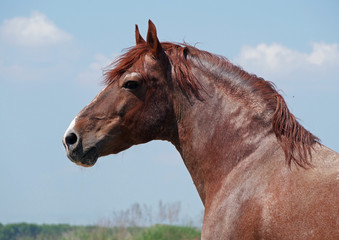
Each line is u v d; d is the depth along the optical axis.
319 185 4.93
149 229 19.52
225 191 5.75
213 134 6.04
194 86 6.17
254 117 5.87
